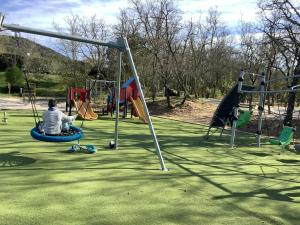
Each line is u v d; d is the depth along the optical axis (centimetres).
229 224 318
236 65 2667
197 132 1020
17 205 337
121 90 1353
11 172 461
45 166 502
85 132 892
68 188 399
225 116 855
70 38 521
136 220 314
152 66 1858
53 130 564
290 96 1027
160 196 388
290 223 330
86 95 1305
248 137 963
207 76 2550
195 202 374
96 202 357
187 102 1599
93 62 2267
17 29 471
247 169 557
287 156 695
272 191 433
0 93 2578
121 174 476
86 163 534
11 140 710
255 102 2191
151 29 1614
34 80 2791
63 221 303
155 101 1658
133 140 796
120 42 563
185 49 1756
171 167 538
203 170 530
